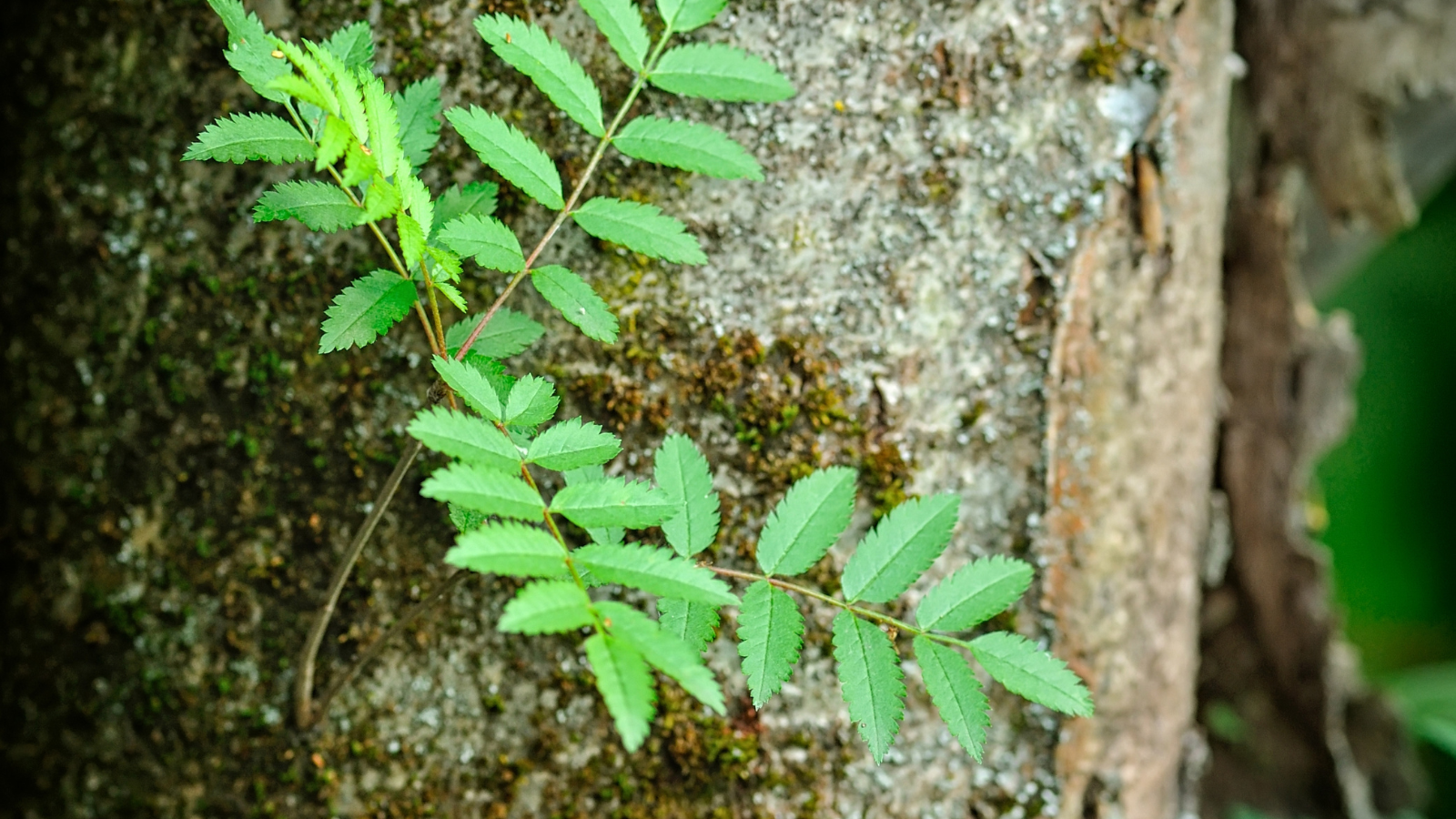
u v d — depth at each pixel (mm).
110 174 801
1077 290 812
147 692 808
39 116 805
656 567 690
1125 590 837
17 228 809
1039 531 816
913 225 799
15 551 815
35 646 814
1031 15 796
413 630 802
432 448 693
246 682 805
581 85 730
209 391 802
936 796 813
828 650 804
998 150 800
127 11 795
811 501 729
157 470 806
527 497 695
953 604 726
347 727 804
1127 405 830
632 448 798
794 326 799
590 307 727
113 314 804
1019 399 811
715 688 672
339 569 752
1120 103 807
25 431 812
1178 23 819
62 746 813
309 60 683
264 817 806
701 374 797
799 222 795
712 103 787
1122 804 844
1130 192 815
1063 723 822
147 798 810
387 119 694
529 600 674
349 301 709
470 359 728
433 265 717
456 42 783
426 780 805
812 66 790
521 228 789
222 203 795
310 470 800
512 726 805
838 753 808
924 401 805
